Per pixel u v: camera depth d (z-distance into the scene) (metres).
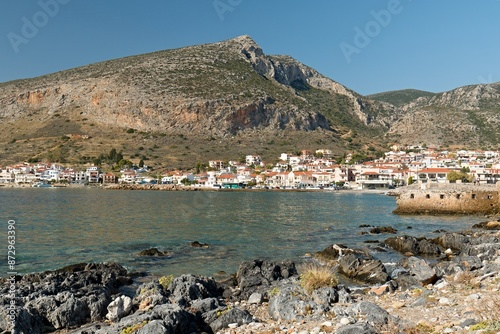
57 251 36.44
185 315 14.99
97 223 56.66
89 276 23.83
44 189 180.25
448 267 24.42
